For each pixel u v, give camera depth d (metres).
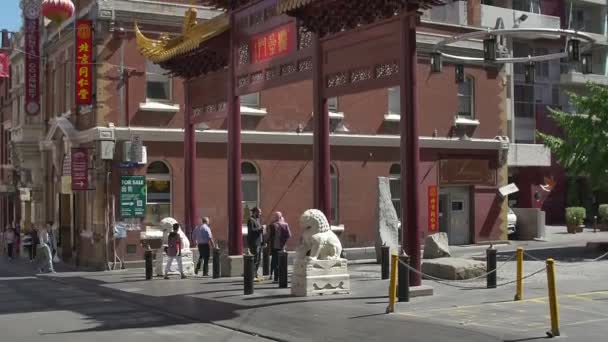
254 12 20.02
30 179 37.75
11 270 28.44
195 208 24.47
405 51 14.73
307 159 29.41
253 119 28.41
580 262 22.52
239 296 16.69
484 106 33.25
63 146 31.09
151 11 27.30
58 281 23.12
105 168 26.31
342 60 16.61
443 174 31.95
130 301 17.31
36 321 14.39
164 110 27.16
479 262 19.11
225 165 27.92
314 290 16.14
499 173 33.53
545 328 11.66
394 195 31.39
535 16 48.59
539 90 49.44
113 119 26.66
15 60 41.47
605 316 12.77
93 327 13.51
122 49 26.86
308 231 16.58
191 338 12.22
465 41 32.44
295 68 18.39
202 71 23.69
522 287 16.25
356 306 14.37
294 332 12.27
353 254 28.66
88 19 27.20
